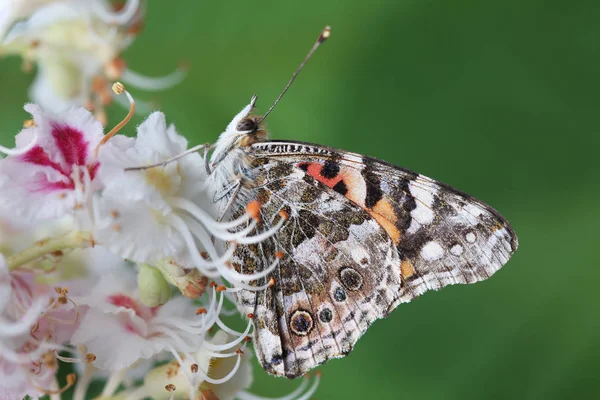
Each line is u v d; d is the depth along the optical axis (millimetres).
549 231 333
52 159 280
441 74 338
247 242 285
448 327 332
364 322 301
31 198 279
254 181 297
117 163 281
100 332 287
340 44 338
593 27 338
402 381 332
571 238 332
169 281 286
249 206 285
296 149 297
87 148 281
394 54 339
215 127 335
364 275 300
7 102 324
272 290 300
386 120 338
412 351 332
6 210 283
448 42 339
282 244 299
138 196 281
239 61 337
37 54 319
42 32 319
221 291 288
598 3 338
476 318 331
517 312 331
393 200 296
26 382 280
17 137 281
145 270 285
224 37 338
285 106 337
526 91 337
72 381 284
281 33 337
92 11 320
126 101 331
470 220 295
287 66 337
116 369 286
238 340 290
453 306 332
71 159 281
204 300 295
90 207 280
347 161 296
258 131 297
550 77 338
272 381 330
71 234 281
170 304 292
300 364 301
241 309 300
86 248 286
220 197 295
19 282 284
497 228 295
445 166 337
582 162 335
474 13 340
